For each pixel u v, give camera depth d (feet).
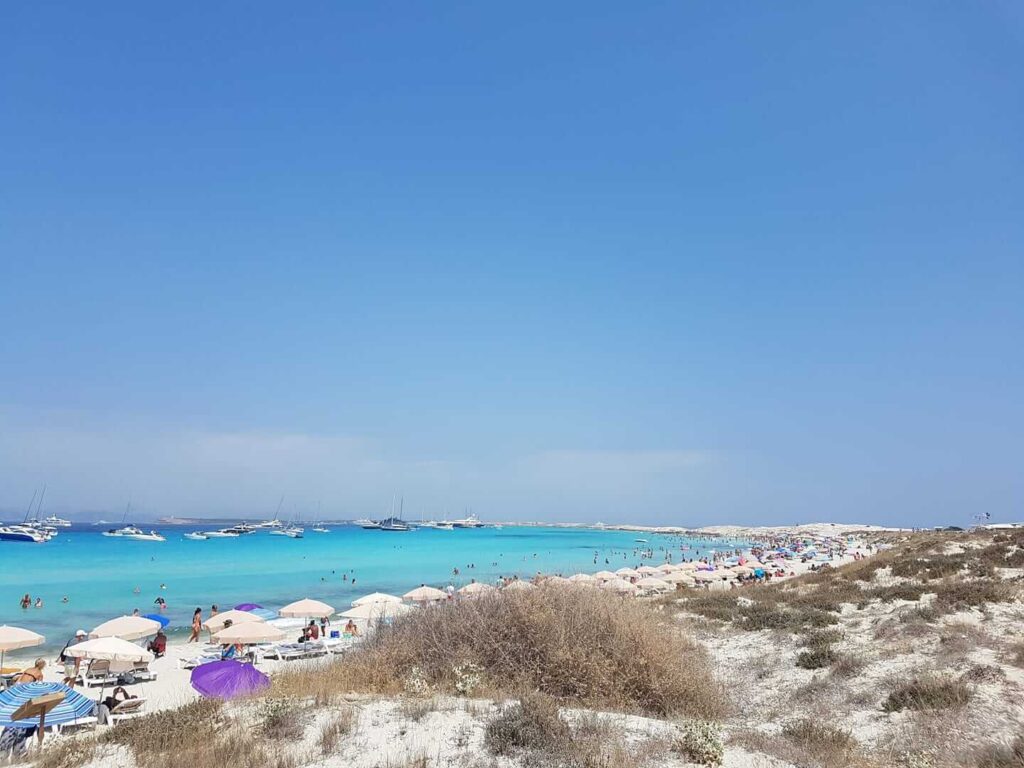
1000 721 34.65
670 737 30.40
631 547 472.85
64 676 70.13
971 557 90.07
